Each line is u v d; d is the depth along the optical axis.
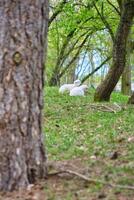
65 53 35.16
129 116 13.12
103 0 22.77
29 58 6.43
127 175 6.73
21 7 6.38
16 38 6.36
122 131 10.89
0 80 6.35
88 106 15.35
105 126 11.64
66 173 6.81
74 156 8.40
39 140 6.60
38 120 6.57
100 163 7.54
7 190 6.33
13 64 6.35
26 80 6.41
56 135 10.85
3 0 6.35
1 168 6.33
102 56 36.94
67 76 42.50
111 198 5.78
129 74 27.61
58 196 5.99
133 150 8.54
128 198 5.78
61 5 22.77
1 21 6.36
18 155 6.37
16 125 6.36
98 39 33.97
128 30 16.75
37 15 6.49
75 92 20.39
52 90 22.72
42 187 6.34
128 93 27.53
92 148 8.98
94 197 5.87
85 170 7.13
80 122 12.53
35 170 6.55
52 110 14.77
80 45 32.94
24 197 6.08
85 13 23.09
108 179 6.54
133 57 33.84
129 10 16.44
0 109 6.34
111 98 19.33
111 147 8.99
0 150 6.32
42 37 6.59
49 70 38.56
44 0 6.59
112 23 25.83
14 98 6.35
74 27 25.58
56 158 8.29
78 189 6.22
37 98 6.55
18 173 6.37
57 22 26.38
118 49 16.84
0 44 6.36
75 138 10.33
